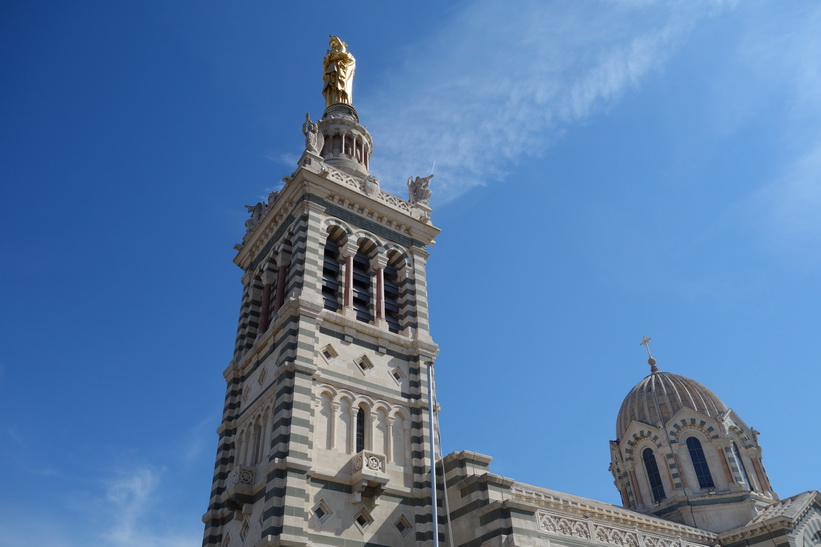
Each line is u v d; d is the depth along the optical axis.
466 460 38.69
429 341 44.91
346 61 63.75
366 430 38.84
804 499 55.47
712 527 60.66
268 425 38.16
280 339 40.22
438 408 42.88
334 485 35.31
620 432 73.00
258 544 31.86
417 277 48.28
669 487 65.12
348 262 45.41
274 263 48.56
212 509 39.09
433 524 33.97
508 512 33.91
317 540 32.91
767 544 51.09
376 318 44.34
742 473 65.62
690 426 67.81
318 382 38.22
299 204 46.34
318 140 50.22
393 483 37.59
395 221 50.09
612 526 41.59
